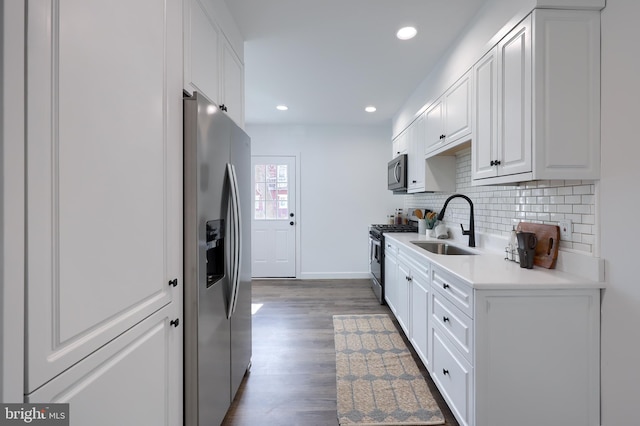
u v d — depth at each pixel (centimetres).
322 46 234
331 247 484
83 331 71
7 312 55
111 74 80
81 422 71
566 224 154
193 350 125
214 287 142
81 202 70
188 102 123
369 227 482
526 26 141
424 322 209
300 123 469
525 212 188
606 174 133
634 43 123
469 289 140
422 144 298
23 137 57
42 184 61
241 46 216
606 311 132
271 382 200
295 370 215
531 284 133
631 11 124
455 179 290
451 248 266
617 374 130
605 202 133
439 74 256
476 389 135
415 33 217
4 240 54
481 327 134
